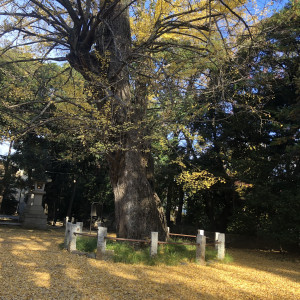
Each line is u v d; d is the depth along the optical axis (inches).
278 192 611.2
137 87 453.1
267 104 683.4
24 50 487.5
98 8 472.4
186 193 868.0
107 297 205.2
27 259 312.3
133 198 427.8
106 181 1080.2
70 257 337.1
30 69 530.9
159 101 417.1
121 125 406.6
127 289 226.7
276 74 583.2
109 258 335.0
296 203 532.1
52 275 250.7
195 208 896.3
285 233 541.3
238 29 456.4
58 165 1037.2
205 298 220.8
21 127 430.6
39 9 473.7
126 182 435.8
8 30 413.4
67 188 1198.3
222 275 305.7
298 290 267.6
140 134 415.2
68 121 421.4
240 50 440.1
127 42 470.0
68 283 230.7
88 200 1173.7
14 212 1337.4
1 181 1086.4
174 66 444.5
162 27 454.9
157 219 435.8
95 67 452.8
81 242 402.6
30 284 221.1
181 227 888.9
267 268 388.5
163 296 216.7
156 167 804.0
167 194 930.1
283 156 628.1
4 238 510.9
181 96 390.9
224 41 379.6
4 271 253.8
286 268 408.8
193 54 481.1
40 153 896.9
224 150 740.0
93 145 449.1
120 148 391.2
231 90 531.2
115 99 396.8
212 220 861.2
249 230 695.7
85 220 1207.6
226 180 722.2
